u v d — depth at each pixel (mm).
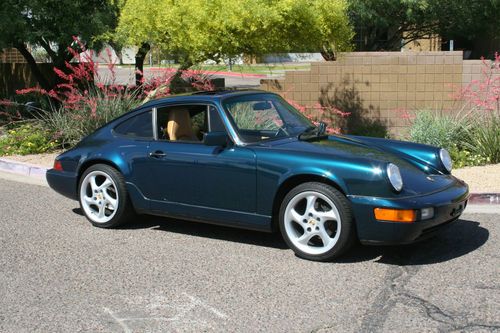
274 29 10367
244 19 10023
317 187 5367
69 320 4402
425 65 12227
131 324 4320
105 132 6914
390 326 4199
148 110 6602
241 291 4895
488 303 4551
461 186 5828
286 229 5609
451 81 12156
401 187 5223
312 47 11016
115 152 6629
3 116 16188
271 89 13094
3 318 4449
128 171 6520
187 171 6105
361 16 17219
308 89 12883
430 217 5219
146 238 6453
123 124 6809
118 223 6754
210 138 5770
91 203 6879
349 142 6172
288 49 10930
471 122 10617
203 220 6184
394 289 4863
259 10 9867
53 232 6719
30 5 13656
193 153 6066
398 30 19141
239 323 4301
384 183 5148
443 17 17859
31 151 11508
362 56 12461
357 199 5203
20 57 26516
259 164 5656
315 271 5309
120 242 6320
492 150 9781
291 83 12938
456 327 4164
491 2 17000
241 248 6043
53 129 11945
